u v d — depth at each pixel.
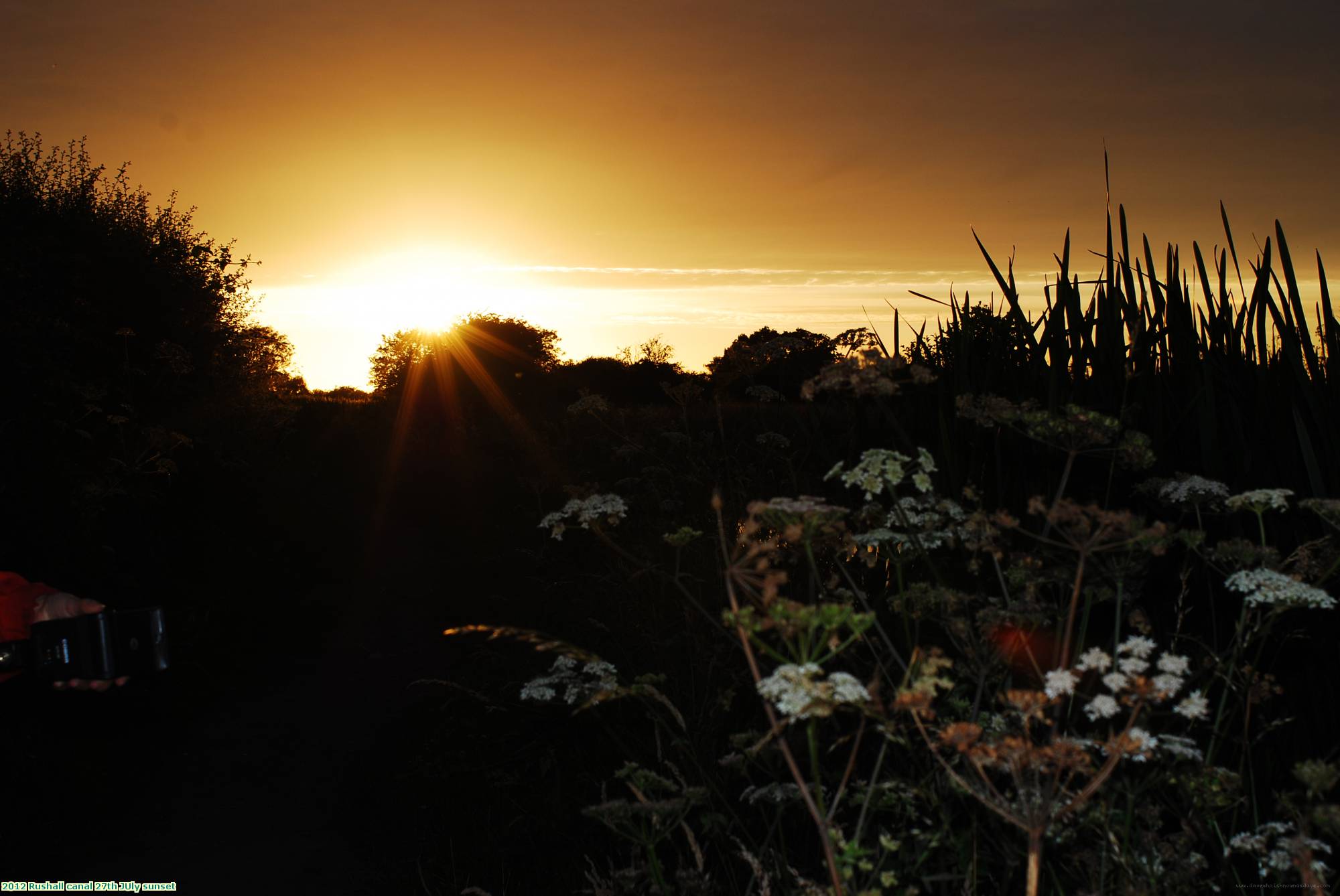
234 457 10.84
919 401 4.58
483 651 5.13
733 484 5.63
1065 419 2.34
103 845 3.83
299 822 4.09
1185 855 1.96
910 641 2.57
